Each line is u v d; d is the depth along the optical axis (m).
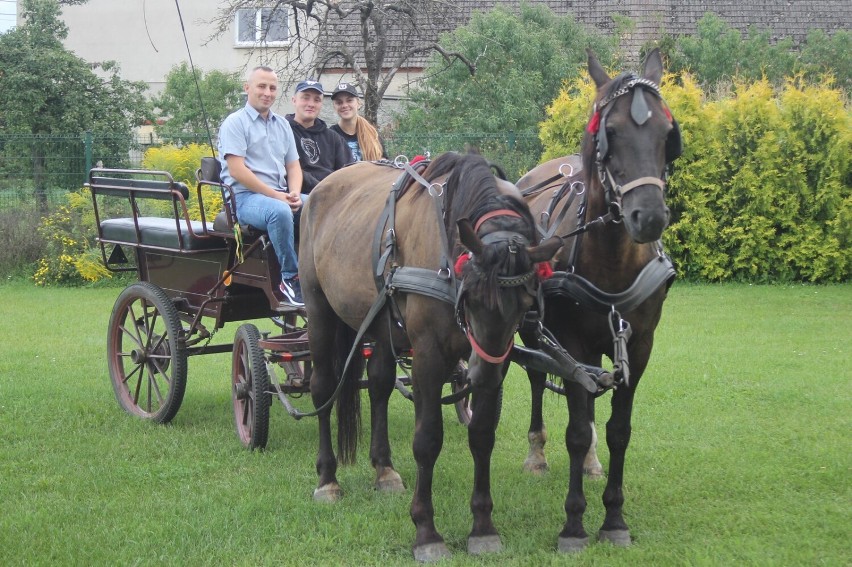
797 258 12.84
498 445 6.19
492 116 15.89
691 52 18.95
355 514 4.72
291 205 6.07
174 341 6.42
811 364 8.14
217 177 6.43
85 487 5.15
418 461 4.16
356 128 7.43
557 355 3.98
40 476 5.32
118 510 4.77
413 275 4.07
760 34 19.48
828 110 12.55
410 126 16.78
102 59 24.08
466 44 16.39
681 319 10.41
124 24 23.84
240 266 6.21
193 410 7.06
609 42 18.58
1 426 6.41
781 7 21.94
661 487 5.14
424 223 4.18
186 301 6.70
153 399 7.41
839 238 12.83
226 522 4.57
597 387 3.99
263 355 5.90
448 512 4.77
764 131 12.69
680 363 8.24
